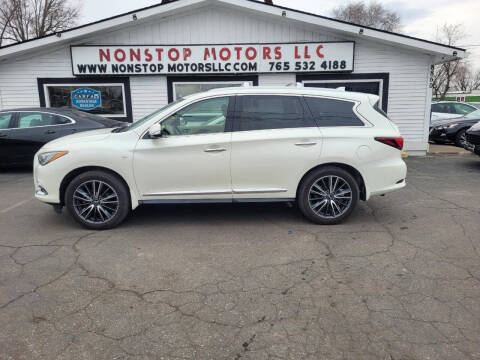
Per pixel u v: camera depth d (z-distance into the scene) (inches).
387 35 401.4
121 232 186.9
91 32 408.2
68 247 167.9
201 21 422.0
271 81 432.5
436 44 398.6
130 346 102.6
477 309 119.5
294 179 189.5
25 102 438.0
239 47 419.5
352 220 204.7
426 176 325.7
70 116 345.1
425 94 430.0
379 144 189.9
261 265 150.4
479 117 477.4
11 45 405.4
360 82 432.8
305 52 419.2
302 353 100.0
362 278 139.7
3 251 163.5
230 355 99.2
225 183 188.2
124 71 424.2
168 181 186.5
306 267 148.6
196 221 203.3
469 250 165.0
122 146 183.5
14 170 362.9
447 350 100.7
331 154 187.2
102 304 122.6
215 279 139.2
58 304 122.5
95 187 187.9
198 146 183.8
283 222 201.0
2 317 115.3
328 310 119.3
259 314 117.2
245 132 186.9
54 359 97.6
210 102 188.7
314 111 191.5
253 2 401.1
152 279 139.3
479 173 339.0
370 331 109.0
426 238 178.5
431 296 127.4
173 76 431.5
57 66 430.0
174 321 113.6
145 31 423.8
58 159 183.3
